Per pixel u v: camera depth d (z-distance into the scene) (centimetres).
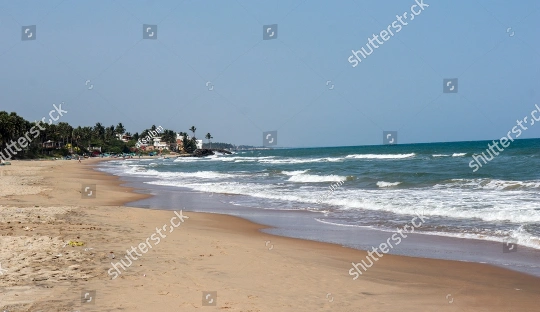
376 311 720
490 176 3164
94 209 1836
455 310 741
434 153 7962
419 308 746
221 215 1944
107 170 6212
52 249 982
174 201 2477
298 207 2138
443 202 2009
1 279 759
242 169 5588
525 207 1762
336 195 2466
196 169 6066
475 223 1549
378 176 3503
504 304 777
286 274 931
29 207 1780
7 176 4238
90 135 16000
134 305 670
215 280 845
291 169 5066
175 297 723
